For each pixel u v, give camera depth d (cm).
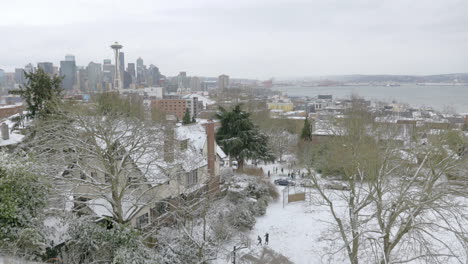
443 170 2564
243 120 5056
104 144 2748
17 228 1848
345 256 2959
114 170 2366
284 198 4438
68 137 2284
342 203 4256
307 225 3694
